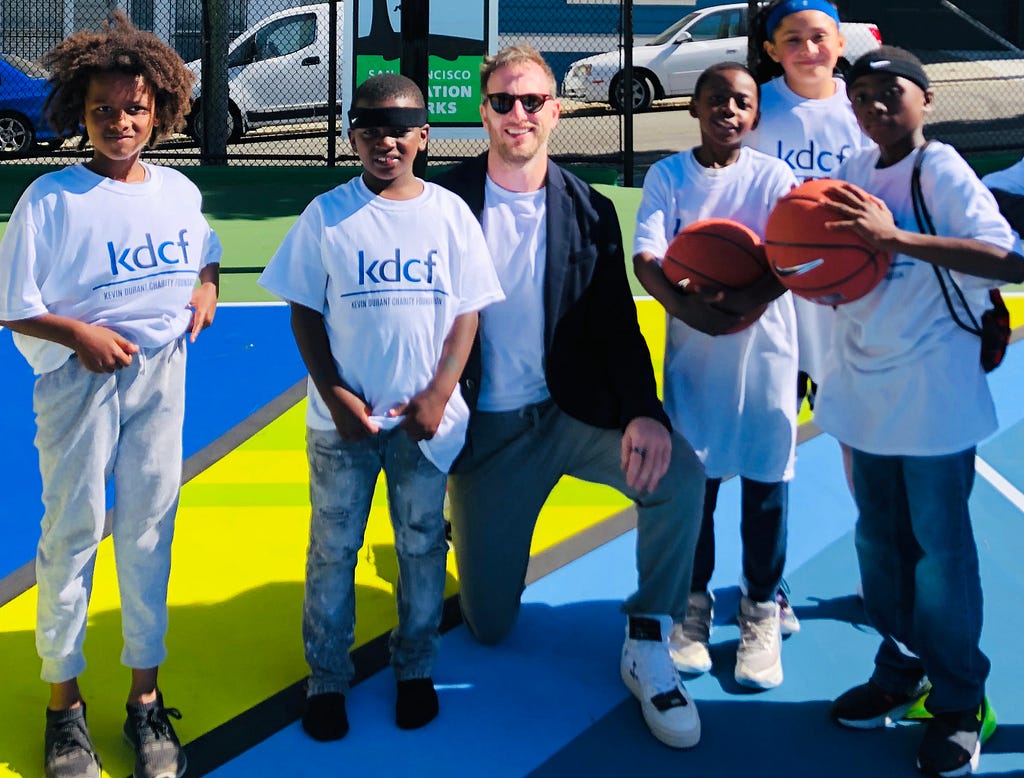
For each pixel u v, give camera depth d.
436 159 12.45
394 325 3.28
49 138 14.10
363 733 3.55
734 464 3.79
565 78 17.94
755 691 3.79
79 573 3.27
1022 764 3.39
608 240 3.70
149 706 3.38
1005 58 21.06
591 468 3.80
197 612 4.23
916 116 3.23
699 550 3.92
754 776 3.36
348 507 3.48
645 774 3.37
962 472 3.23
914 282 3.18
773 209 3.36
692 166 3.73
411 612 3.60
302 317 3.35
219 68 12.59
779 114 4.04
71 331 3.05
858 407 3.33
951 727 3.34
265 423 5.99
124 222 3.16
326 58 15.20
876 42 15.26
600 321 3.69
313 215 3.33
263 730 3.56
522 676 3.86
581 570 4.59
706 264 3.46
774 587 3.87
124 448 3.28
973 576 3.27
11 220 3.11
